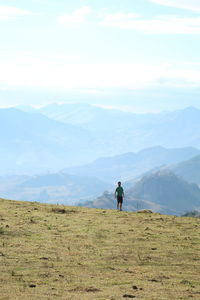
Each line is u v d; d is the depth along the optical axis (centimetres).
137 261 2273
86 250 2473
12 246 2503
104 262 2223
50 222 3344
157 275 2005
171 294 1697
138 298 1620
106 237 2859
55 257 2289
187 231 3228
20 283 1803
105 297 1623
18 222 3253
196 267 2195
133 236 2917
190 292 1736
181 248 2614
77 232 2984
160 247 2619
